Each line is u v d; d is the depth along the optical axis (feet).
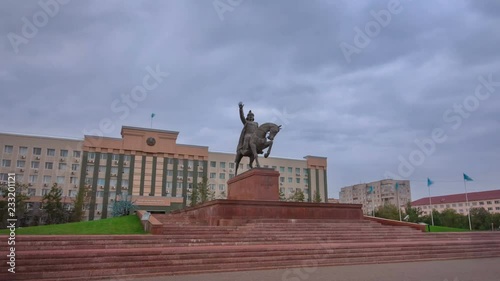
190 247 45.34
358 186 348.79
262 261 43.16
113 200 207.00
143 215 66.49
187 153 230.68
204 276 36.76
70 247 44.21
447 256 55.31
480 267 44.09
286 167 261.24
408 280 34.06
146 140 221.05
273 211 65.67
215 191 235.40
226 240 51.65
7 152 196.34
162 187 219.61
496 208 315.58
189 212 80.43
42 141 203.72
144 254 39.29
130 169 214.48
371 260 48.83
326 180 269.85
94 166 208.54
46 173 201.36
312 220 66.49
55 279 34.19
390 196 322.55
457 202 341.00
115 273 36.42
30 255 35.94
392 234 65.00
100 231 62.03
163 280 34.37
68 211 186.80
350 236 60.03
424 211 348.38
